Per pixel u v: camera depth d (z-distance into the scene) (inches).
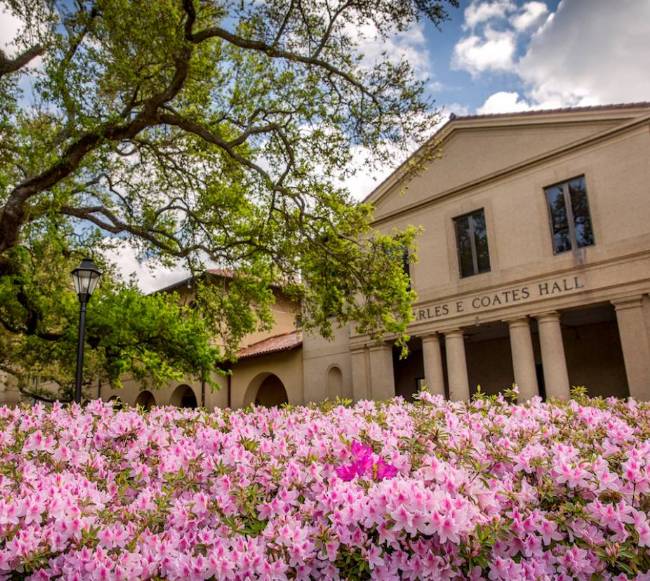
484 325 763.4
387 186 889.5
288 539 88.6
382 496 87.7
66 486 106.3
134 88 473.1
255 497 102.8
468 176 800.3
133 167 639.1
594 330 771.4
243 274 684.7
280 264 580.1
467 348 901.8
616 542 90.5
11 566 88.7
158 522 101.8
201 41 484.4
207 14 485.4
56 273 667.4
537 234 717.3
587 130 691.4
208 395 1122.0
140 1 402.0
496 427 133.3
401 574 93.8
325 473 111.0
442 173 831.7
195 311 757.9
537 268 707.4
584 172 687.1
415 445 119.0
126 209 659.4
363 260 564.4
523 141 748.6
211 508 101.3
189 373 810.2
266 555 87.8
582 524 94.6
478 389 174.7
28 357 768.3
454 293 785.6
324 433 132.5
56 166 462.6
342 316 581.0
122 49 423.8
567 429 143.5
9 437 141.5
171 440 140.7
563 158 709.3
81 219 601.6
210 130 534.9
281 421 153.3
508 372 848.3
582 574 92.2
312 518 96.0
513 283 727.1
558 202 714.2
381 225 892.6
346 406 185.5
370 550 86.7
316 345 969.5
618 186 657.0
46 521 97.3
